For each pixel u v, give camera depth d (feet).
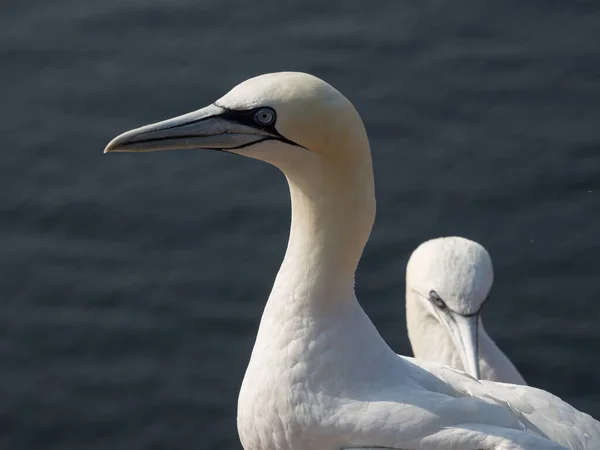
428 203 77.61
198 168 80.59
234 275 74.54
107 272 75.00
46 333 72.28
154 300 73.51
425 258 55.57
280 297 35.50
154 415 68.49
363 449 34.73
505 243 75.56
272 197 78.38
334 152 34.22
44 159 80.79
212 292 73.77
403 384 35.40
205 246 76.18
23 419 68.54
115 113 83.30
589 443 36.73
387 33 88.07
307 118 33.91
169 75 85.56
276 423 35.70
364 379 35.09
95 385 69.97
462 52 86.79
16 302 73.77
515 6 90.27
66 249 76.23
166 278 74.54
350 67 85.76
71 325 72.59
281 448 36.06
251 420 36.24
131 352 71.61
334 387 34.96
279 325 35.40
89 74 86.02
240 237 76.48
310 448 35.65
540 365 70.38
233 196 78.48
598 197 77.66
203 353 71.26
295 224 35.47
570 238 75.72
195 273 74.74
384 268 74.33
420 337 56.44
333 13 90.12
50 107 83.87
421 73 85.30
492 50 86.99
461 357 53.06
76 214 77.71
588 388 69.51
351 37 87.86
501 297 73.51
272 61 86.17
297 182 34.91
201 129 34.94
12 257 75.72
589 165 79.05
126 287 74.18
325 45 87.35
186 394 69.21
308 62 86.07
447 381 37.01
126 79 85.40
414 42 87.40
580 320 72.18
